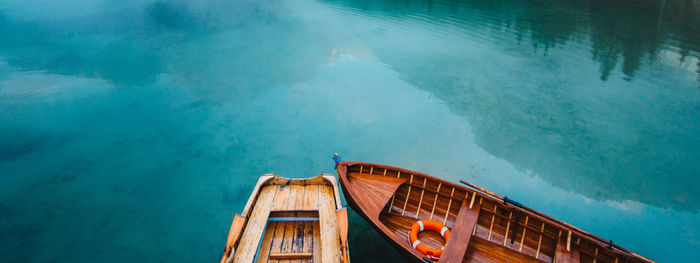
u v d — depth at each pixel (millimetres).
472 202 9594
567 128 16547
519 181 13406
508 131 16438
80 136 15977
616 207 12125
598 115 17484
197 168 14062
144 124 17031
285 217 9211
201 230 11227
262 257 8250
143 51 25969
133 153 14906
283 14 36094
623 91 19547
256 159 14609
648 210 11953
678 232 11078
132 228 11258
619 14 33219
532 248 9047
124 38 28609
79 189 12867
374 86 20984
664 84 20219
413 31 30359
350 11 36906
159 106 18641
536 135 16078
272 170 13984
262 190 9719
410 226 10016
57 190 12766
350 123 17234
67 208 12000
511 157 14719
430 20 33219
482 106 18562
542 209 12125
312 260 8227
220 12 36812
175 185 13141
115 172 13781
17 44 26594
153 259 10219
